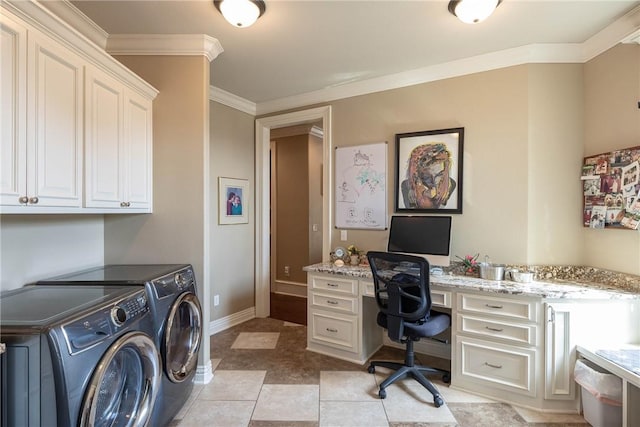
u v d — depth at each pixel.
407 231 2.70
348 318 2.71
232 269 3.60
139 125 2.20
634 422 1.66
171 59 2.36
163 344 1.77
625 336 1.99
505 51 2.50
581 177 2.41
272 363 2.67
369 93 3.11
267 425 1.89
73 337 1.13
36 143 1.40
